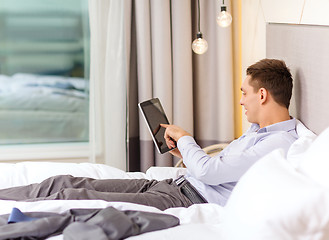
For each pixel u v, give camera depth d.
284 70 2.04
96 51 3.17
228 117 3.13
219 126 3.16
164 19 3.08
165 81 3.13
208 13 3.12
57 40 3.54
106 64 3.17
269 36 2.49
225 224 1.34
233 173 1.88
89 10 3.14
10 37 3.50
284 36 2.26
